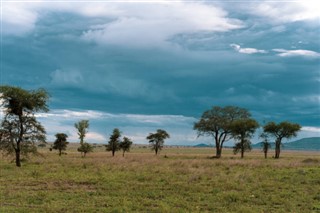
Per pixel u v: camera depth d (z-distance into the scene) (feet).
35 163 139.74
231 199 57.67
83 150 238.27
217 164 127.13
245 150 291.58
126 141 286.05
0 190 64.34
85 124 240.73
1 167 117.80
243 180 78.79
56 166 117.08
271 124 267.39
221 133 279.90
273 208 51.75
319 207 51.65
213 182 76.28
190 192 64.23
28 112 141.49
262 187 70.18
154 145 329.72
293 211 49.32
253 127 269.85
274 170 102.58
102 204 52.70
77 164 124.67
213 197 59.11
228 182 75.36
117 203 53.31
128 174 89.86
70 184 73.20
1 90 135.64
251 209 50.37
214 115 279.69
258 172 96.27
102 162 134.72
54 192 63.10
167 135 333.42
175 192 63.82
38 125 140.36
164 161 140.77
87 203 53.36
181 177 84.79
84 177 83.71
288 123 266.57
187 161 141.38
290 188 68.85
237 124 268.62
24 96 138.10
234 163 129.70
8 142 131.03
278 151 268.62
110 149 279.90
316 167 114.73
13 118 137.69
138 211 48.55
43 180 78.28
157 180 79.10
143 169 104.01
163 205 51.98
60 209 48.67
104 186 70.38
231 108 283.18
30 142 137.39
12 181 76.95
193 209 50.16
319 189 67.46
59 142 266.16
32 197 57.16
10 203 52.21
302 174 90.94
